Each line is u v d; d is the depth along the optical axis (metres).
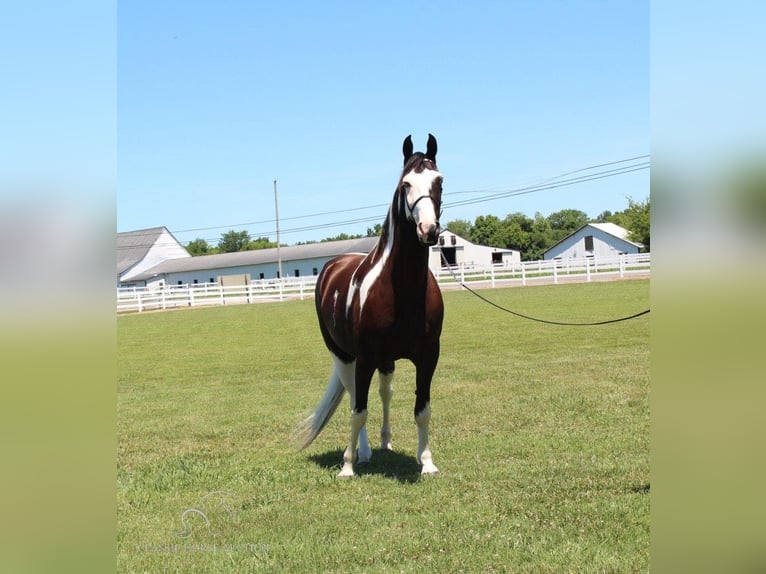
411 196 4.83
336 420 8.17
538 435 6.60
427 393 5.53
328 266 6.77
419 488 5.16
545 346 13.54
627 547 3.83
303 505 4.97
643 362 10.67
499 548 3.96
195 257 69.62
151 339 20.17
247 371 13.24
